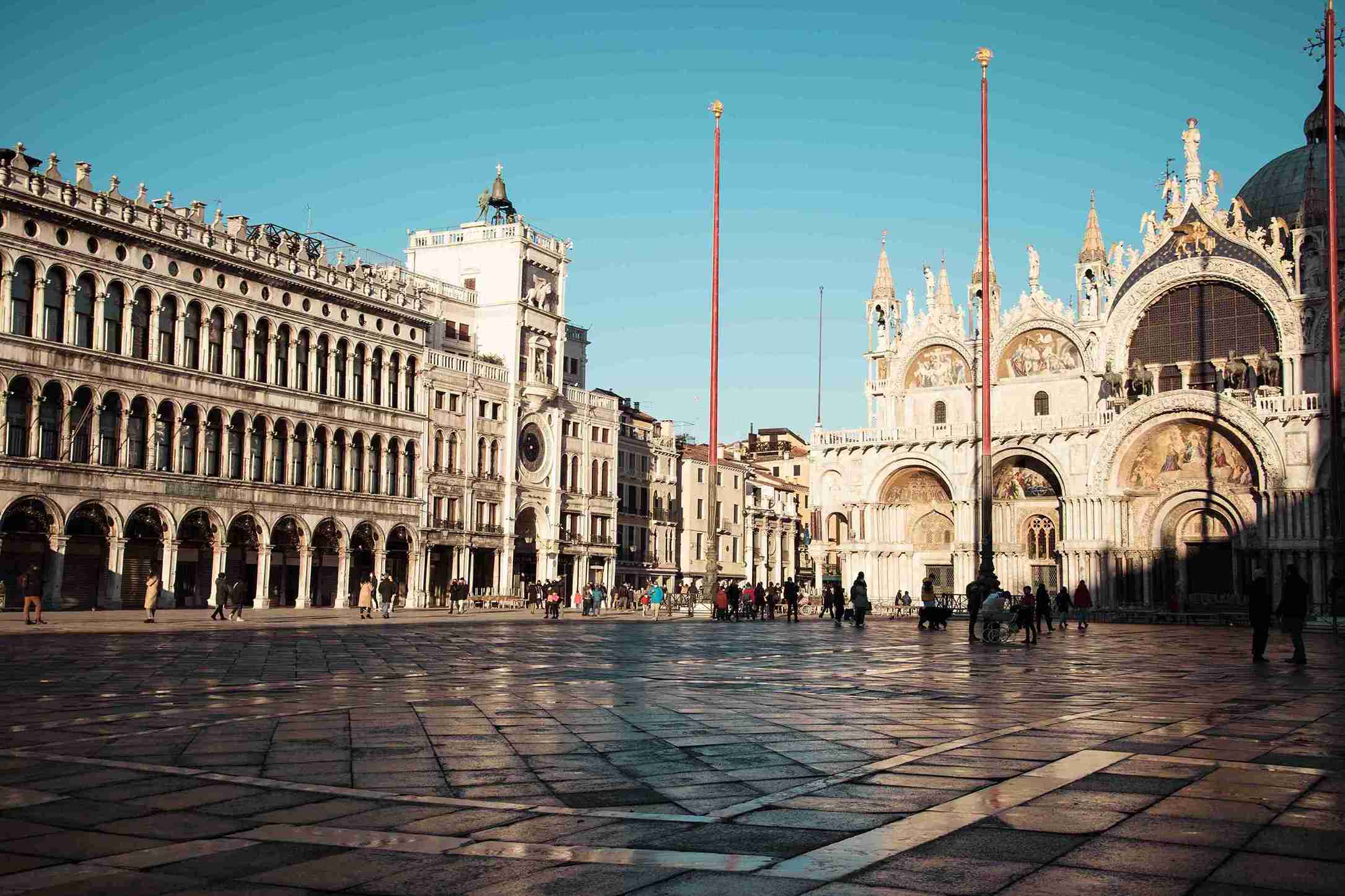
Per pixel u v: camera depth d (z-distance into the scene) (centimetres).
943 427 8719
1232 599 7588
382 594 7169
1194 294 8025
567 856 843
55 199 5803
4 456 5559
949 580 8862
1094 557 7938
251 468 6956
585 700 1911
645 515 11275
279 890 757
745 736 1479
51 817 980
